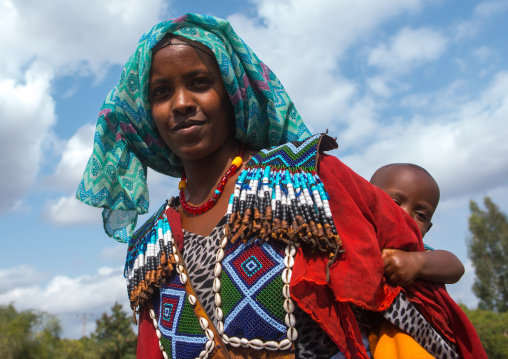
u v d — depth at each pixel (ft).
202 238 6.13
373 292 5.14
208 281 5.80
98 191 7.32
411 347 5.29
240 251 5.58
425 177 8.31
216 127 6.35
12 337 109.91
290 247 5.41
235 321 5.44
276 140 6.88
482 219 173.99
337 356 5.32
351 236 5.49
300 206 5.48
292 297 5.09
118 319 132.36
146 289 6.41
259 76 6.54
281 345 5.26
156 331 6.37
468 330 5.90
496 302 163.73
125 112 7.15
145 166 7.74
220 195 6.39
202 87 6.28
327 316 5.17
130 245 7.17
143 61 6.37
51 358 116.78
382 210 5.88
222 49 6.28
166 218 6.62
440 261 5.92
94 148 7.39
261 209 5.53
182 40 6.25
